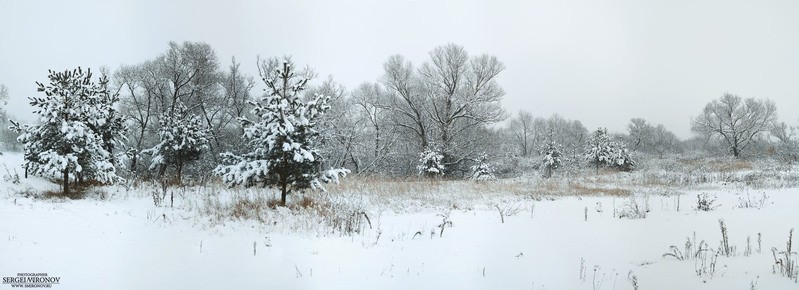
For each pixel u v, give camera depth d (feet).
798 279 17.81
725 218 35.88
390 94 138.21
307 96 117.39
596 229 33.19
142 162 85.71
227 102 111.34
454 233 32.65
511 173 142.72
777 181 74.74
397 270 22.50
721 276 19.12
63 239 27.53
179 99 108.06
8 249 24.54
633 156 151.23
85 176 47.93
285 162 40.14
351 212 37.78
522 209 45.39
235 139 102.17
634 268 21.85
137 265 22.84
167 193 48.14
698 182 81.51
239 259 24.50
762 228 30.78
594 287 18.84
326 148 106.32
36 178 48.32
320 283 20.27
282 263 23.79
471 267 23.02
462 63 138.51
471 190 64.39
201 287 19.56
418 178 98.73
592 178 98.32
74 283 19.74
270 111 40.52
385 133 134.41
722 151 205.57
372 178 83.41
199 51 109.70
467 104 135.74
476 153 135.03
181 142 58.85
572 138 271.69
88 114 47.32
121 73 103.96
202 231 31.86
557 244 28.19
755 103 193.16
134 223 33.40
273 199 42.88
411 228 34.83
